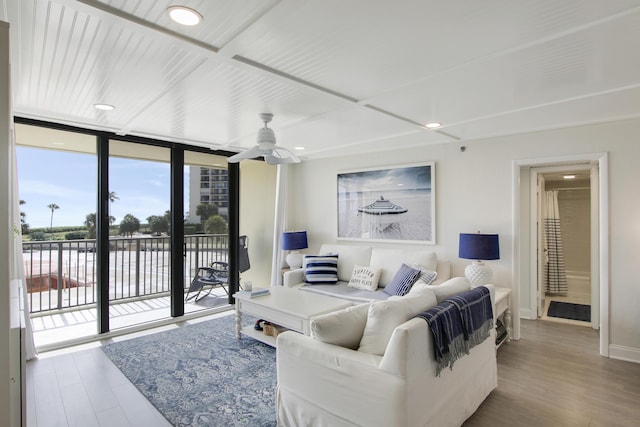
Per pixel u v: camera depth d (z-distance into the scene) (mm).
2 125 1108
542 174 4930
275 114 3088
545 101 2711
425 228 4453
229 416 2330
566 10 1503
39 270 4328
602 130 3312
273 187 5754
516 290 3787
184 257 4535
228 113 3062
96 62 2041
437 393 1910
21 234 3258
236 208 5203
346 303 3373
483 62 2025
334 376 1883
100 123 3471
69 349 3492
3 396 1108
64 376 2910
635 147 3154
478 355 2385
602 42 1780
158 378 2867
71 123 3473
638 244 3137
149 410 2406
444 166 4324
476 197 4074
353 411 1808
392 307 1896
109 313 4094
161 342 3664
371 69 2127
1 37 1116
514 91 2494
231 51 1886
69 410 2408
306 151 5000
